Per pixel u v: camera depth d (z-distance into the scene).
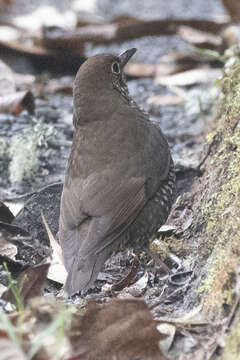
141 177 10.00
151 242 10.86
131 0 24.70
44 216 11.59
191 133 15.54
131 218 9.80
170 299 9.38
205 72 18.23
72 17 22.23
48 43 19.41
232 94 12.44
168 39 20.83
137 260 10.35
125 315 7.91
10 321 7.88
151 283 10.30
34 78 18.41
